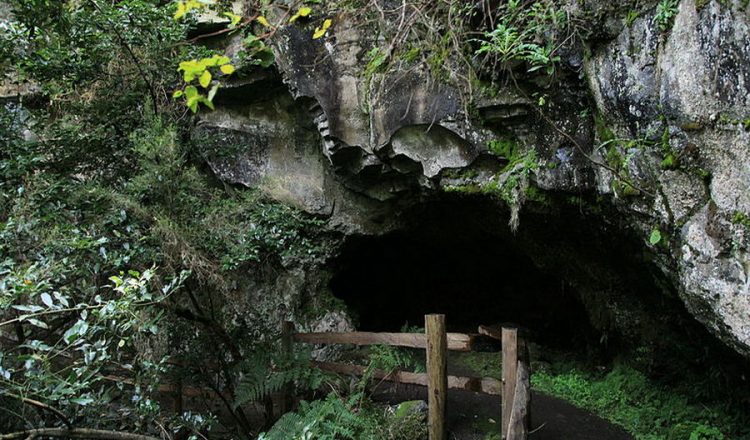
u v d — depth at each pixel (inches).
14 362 132.5
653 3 140.3
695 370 214.1
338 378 195.0
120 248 158.7
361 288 345.1
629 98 149.5
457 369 277.4
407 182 242.4
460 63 196.9
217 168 254.1
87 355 115.6
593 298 252.8
